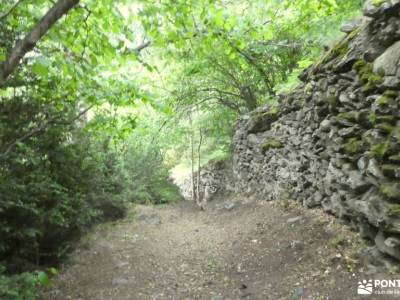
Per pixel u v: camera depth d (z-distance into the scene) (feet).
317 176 20.57
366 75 13.87
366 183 14.35
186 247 26.21
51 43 14.35
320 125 18.57
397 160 11.89
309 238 18.63
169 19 13.96
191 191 59.52
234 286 17.47
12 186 16.56
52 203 19.76
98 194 29.01
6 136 17.07
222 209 36.60
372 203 13.04
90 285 19.40
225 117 48.93
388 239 12.47
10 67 9.62
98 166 26.00
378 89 13.26
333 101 16.49
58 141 20.31
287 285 15.49
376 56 13.83
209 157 57.82
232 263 20.45
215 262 21.47
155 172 50.75
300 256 17.44
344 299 12.75
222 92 44.68
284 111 26.68
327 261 15.56
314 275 15.14
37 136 18.81
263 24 20.16
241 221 28.86
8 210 17.54
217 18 14.12
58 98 16.97
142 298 17.70
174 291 18.31
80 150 22.63
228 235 26.40
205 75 43.29
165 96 42.34
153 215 37.52
